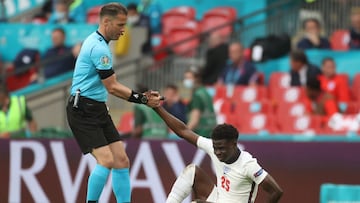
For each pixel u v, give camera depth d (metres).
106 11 29.25
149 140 39.50
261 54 52.84
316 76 49.28
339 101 49.62
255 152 39.34
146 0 63.16
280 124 47.94
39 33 58.38
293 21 54.53
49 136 43.22
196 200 29.28
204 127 43.62
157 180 39.41
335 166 39.16
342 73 52.88
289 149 39.31
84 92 29.44
